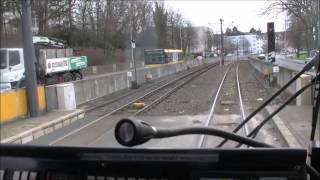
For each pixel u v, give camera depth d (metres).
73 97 22.98
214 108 23.70
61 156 2.45
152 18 106.31
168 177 2.35
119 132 2.25
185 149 2.31
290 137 13.05
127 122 2.23
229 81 47.88
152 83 49.75
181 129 2.54
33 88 20.17
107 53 85.06
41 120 18.48
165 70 67.12
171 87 42.34
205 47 168.12
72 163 2.45
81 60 50.09
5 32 39.94
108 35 85.50
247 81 46.06
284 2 48.38
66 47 49.38
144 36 92.81
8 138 14.58
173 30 123.75
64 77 46.69
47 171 2.48
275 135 14.78
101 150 2.40
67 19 75.12
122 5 88.44
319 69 3.18
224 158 2.28
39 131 16.56
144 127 2.25
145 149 2.35
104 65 78.25
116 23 87.31
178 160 2.31
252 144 2.89
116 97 33.09
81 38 79.62
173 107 25.34
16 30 42.41
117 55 87.75
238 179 2.28
